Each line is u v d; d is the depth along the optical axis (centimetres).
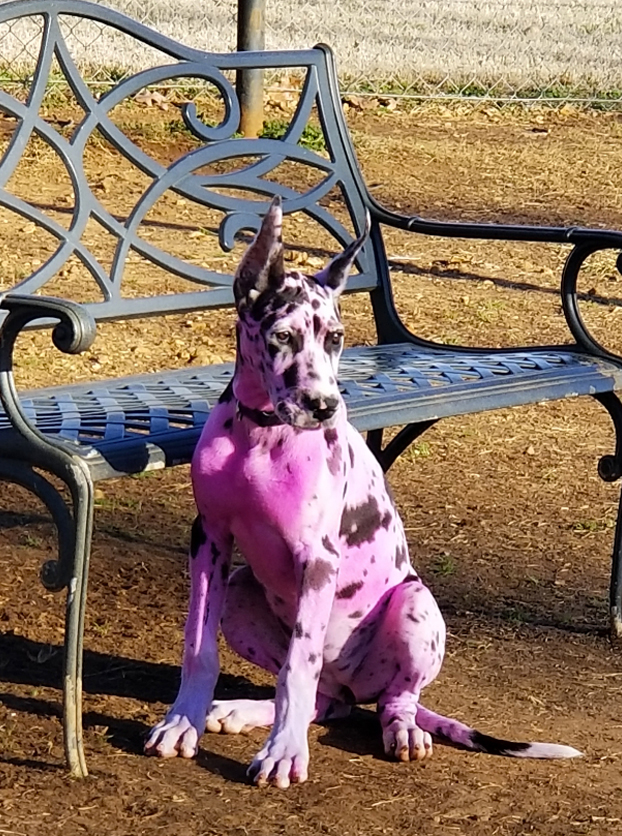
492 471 530
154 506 483
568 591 428
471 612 408
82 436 306
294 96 1089
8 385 286
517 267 792
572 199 908
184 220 792
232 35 1190
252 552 303
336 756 315
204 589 307
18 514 467
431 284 746
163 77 407
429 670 321
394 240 821
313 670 298
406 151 988
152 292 664
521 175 958
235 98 420
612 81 1247
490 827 286
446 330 669
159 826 277
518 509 494
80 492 280
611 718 347
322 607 296
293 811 286
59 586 287
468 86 1191
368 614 319
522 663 377
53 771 296
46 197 794
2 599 396
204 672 310
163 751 303
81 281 670
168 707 335
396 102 1135
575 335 424
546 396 380
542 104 1172
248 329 288
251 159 912
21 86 999
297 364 283
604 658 384
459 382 375
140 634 380
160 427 317
